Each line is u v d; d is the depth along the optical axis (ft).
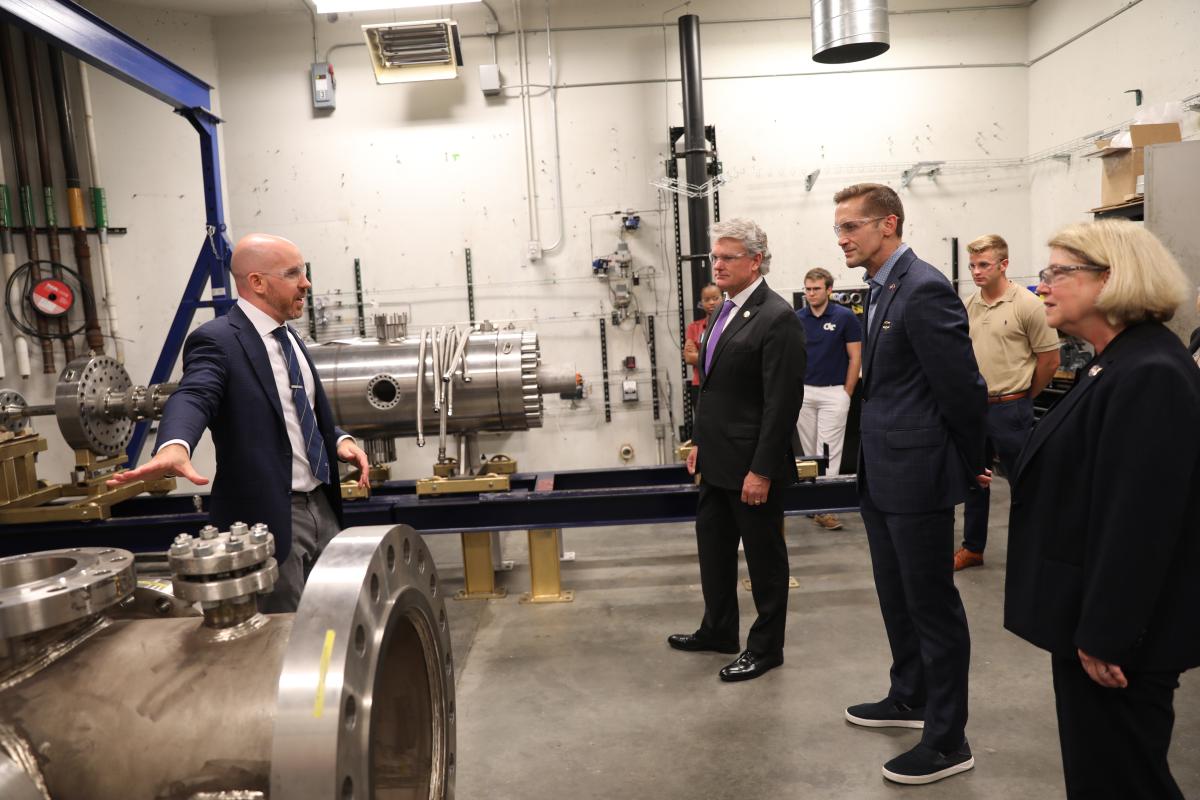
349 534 2.73
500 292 16.75
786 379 7.10
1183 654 3.53
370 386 9.77
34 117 13.92
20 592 2.49
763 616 7.78
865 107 16.58
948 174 16.83
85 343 14.67
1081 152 15.26
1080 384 3.85
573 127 16.49
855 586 10.18
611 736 6.86
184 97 11.46
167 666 2.63
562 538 12.94
